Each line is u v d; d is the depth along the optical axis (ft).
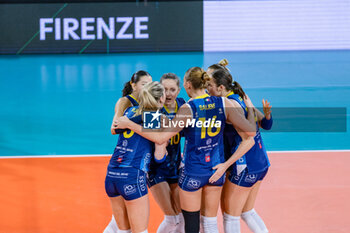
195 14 122.42
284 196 35.35
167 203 26.18
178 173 26.96
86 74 95.30
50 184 38.42
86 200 34.63
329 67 100.68
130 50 122.72
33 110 69.21
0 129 59.21
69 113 67.31
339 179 39.17
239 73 95.20
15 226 29.91
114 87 83.25
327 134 55.11
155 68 98.22
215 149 24.03
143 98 23.56
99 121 62.85
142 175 24.09
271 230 29.25
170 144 26.45
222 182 24.49
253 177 24.94
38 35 121.49
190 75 23.80
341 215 31.60
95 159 46.19
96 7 120.67
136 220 24.14
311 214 31.86
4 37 121.08
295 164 43.65
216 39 123.24
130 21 121.70
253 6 122.52
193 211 24.21
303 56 114.52
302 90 80.07
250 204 26.81
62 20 120.98
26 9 120.47
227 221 25.70
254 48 123.65
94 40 121.90
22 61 111.96
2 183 38.68
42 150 50.03
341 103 71.36
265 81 87.81
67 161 45.47
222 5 122.31
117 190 24.13
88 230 29.40
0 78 92.73
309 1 121.70
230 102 23.82
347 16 121.80
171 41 122.83
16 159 46.47
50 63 108.99
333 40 122.83
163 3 121.39
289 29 122.72
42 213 32.14
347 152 47.70
